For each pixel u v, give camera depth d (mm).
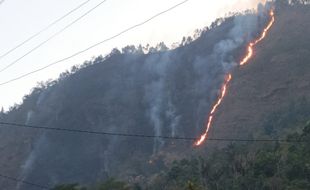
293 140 92750
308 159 80750
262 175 81625
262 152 90562
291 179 78312
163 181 101125
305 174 78188
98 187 48094
